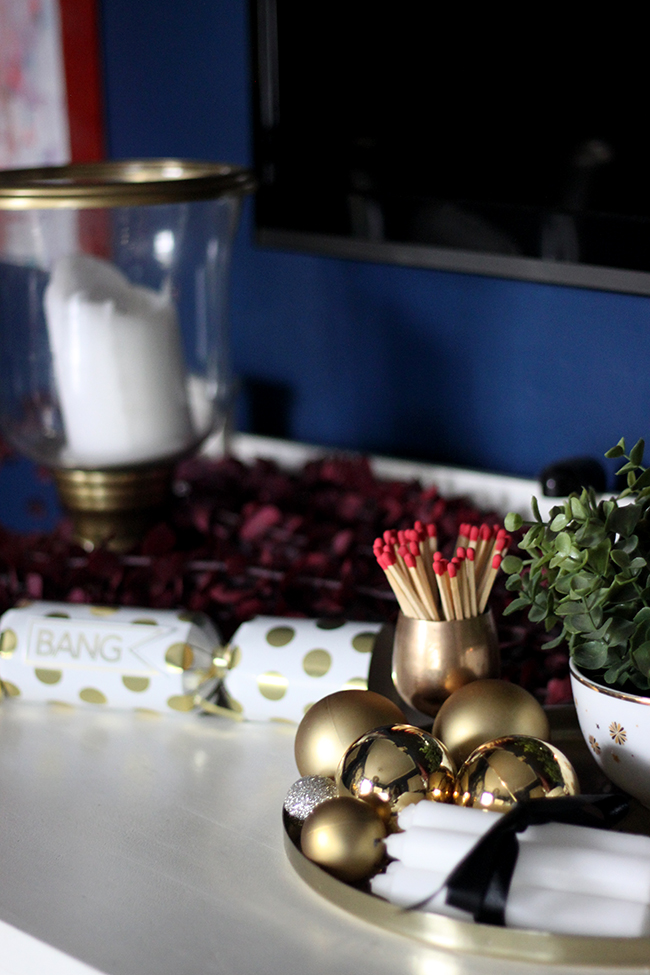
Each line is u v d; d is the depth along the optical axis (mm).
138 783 1127
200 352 1420
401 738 1042
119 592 1342
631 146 1278
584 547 1042
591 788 1102
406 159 1420
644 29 1248
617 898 964
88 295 1343
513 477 1438
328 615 1303
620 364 1361
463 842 985
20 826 1087
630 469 1073
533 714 1084
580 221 1322
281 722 1183
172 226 1357
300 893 1018
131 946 983
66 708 1227
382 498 1427
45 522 2029
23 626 1212
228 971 963
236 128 1574
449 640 1128
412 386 1509
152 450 1385
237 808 1097
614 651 1050
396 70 1403
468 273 1406
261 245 1551
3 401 1415
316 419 1601
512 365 1431
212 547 1398
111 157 1711
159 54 1612
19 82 1772
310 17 1447
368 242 1468
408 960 965
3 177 1385
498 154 1358
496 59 1337
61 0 1654
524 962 957
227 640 1295
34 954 992
